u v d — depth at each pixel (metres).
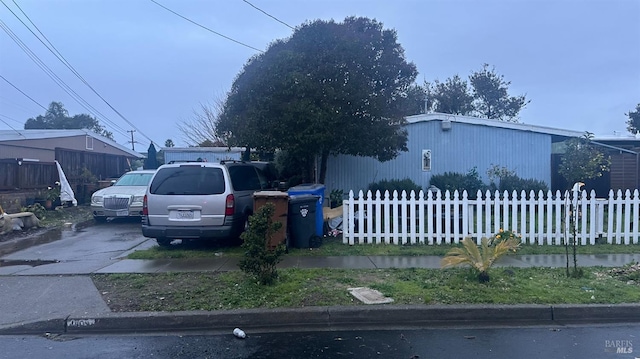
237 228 9.55
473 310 5.91
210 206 9.16
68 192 18.00
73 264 8.31
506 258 8.59
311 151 13.20
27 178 17.30
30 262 8.51
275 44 13.86
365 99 12.88
